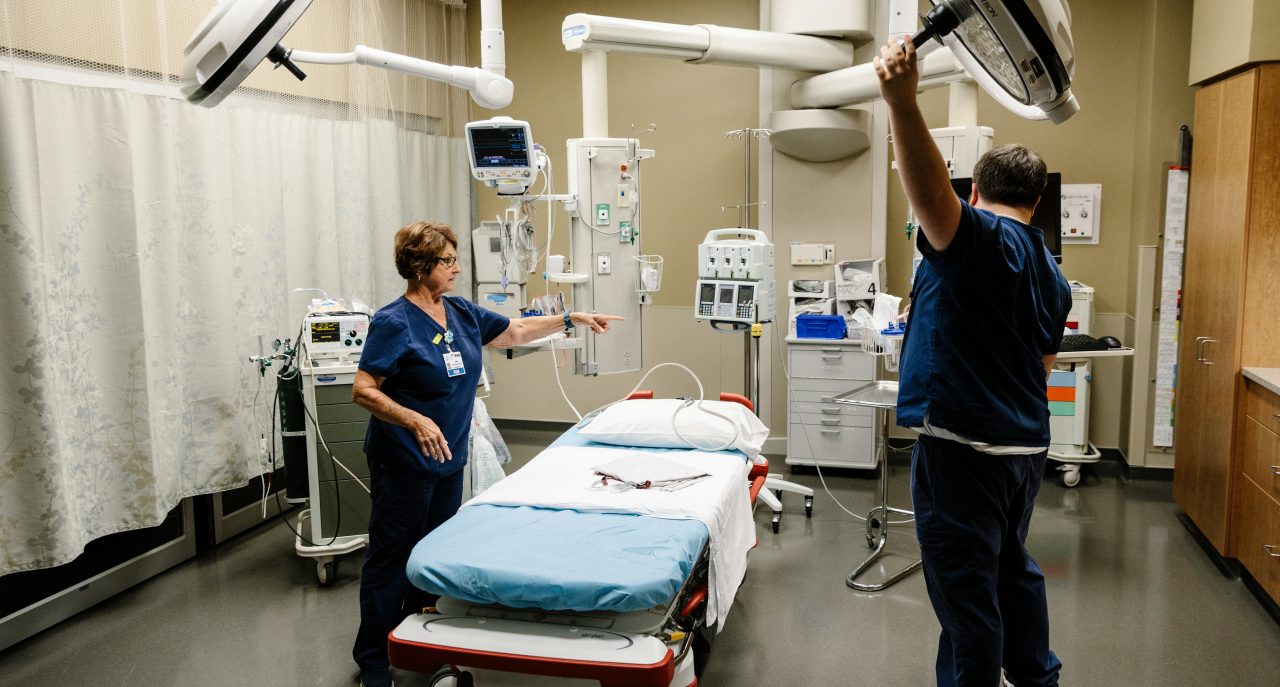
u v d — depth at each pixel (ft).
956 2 4.79
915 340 6.61
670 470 8.71
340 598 10.93
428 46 16.47
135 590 11.17
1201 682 8.66
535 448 18.06
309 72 13.38
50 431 9.12
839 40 14.82
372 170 14.78
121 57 10.04
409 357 8.42
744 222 16.98
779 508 13.03
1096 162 16.01
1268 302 10.73
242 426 12.16
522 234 11.86
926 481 6.77
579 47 12.42
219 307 11.59
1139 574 11.36
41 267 9.05
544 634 6.66
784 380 17.26
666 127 17.98
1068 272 16.35
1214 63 11.69
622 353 13.39
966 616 6.64
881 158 15.94
